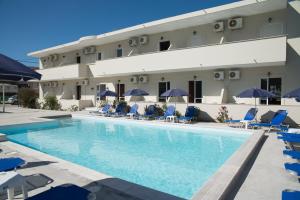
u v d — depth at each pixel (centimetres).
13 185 420
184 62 1766
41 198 327
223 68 1767
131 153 1033
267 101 1611
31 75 655
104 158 961
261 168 683
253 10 1589
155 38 2188
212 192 479
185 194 617
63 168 648
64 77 2775
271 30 1606
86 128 1642
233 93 1745
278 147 922
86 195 335
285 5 1505
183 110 1812
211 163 888
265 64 1524
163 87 2138
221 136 1305
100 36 2383
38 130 1588
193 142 1214
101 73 2373
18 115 2036
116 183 542
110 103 2417
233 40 1748
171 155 1000
